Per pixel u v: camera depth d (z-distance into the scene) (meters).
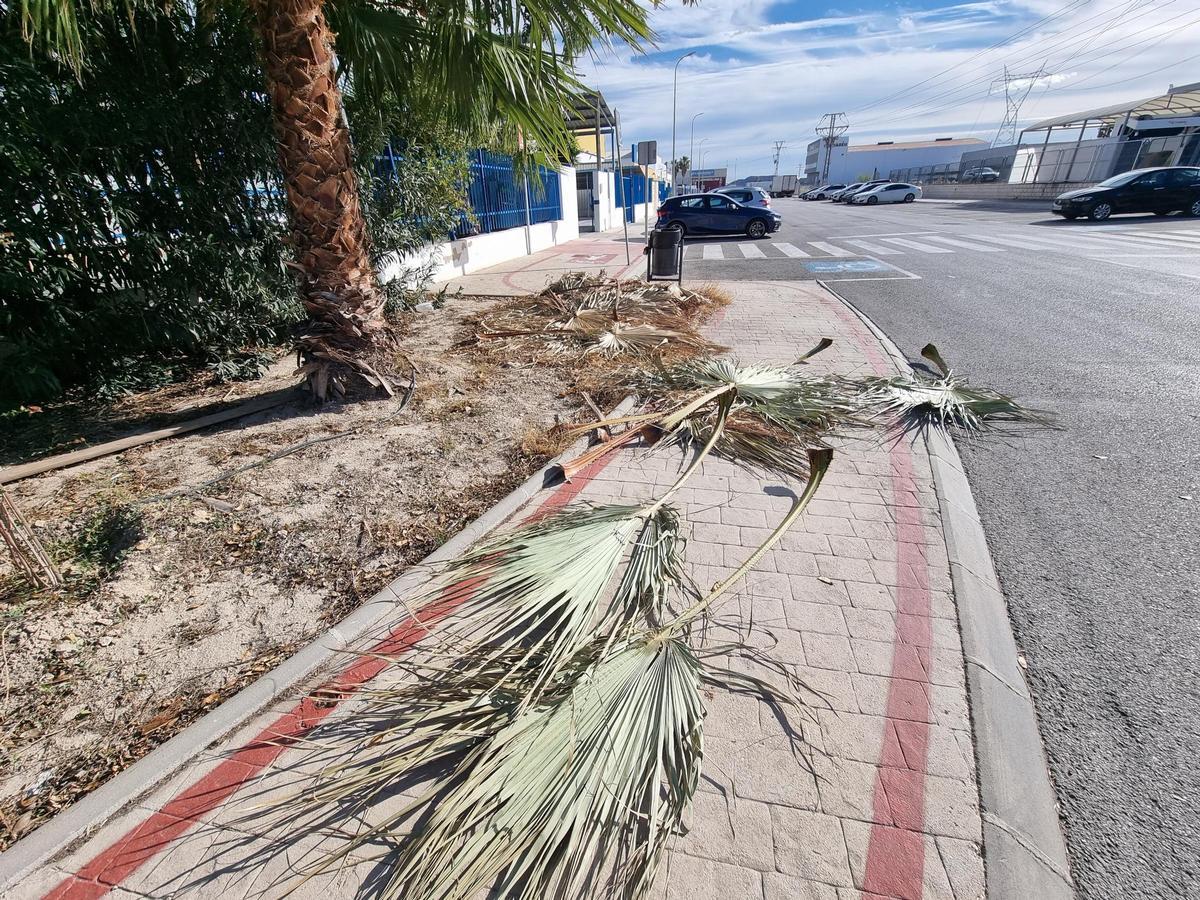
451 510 3.46
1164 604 2.68
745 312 8.52
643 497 3.58
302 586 2.84
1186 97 26.73
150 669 2.38
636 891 1.55
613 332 6.49
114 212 4.69
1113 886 1.62
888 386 5.02
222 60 5.11
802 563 2.95
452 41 4.52
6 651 2.41
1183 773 1.93
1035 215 22.16
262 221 5.83
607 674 1.98
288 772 1.95
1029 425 4.52
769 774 1.92
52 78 4.20
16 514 2.62
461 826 1.61
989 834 1.73
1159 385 5.16
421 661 2.35
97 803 1.84
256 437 4.28
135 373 5.30
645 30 4.34
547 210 17.91
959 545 3.05
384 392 4.90
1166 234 14.59
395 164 7.77
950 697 2.19
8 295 4.48
